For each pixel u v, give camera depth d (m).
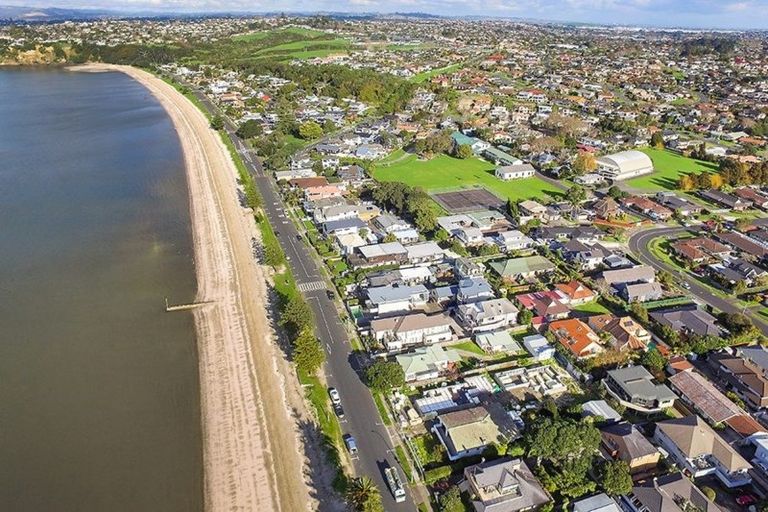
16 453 61.09
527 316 84.25
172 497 56.22
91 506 55.09
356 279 96.75
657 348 78.94
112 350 78.50
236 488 57.19
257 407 68.12
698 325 82.44
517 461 56.69
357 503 52.19
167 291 93.62
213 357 77.44
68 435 63.75
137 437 63.72
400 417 65.75
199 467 59.84
